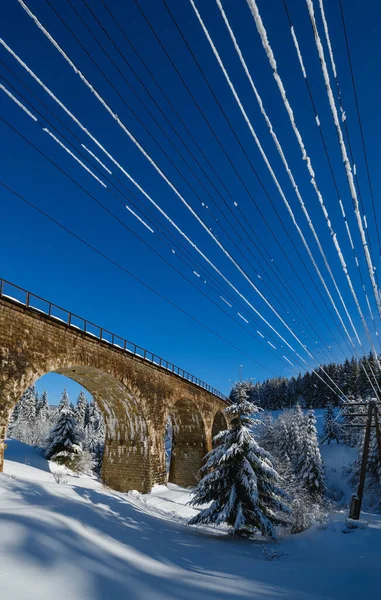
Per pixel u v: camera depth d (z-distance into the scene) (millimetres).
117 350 27562
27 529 8930
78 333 23484
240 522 16531
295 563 12133
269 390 117250
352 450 66688
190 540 14836
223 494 18078
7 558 7219
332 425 73938
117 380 27531
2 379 17453
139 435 31578
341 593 8820
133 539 12055
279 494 17984
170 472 45938
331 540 15094
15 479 15000
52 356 21016
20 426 75125
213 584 8820
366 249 6801
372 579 9961
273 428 60969
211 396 48938
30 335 19531
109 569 8281
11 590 6082
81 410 100812
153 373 33031
